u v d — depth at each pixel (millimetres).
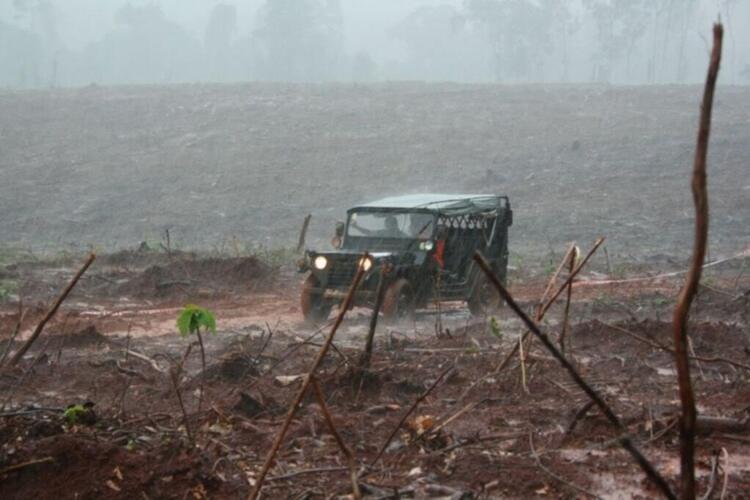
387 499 7078
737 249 40281
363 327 17875
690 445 3268
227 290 24250
